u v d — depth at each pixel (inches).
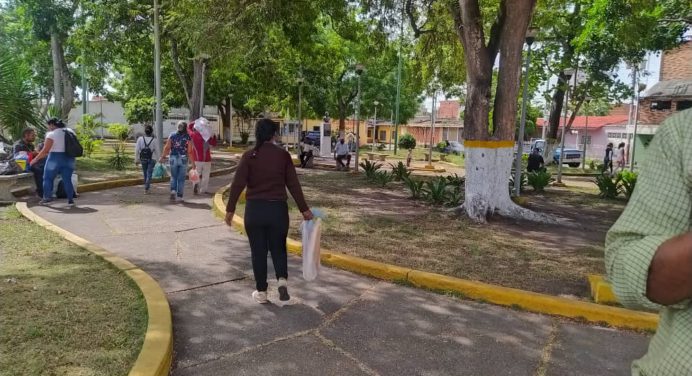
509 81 367.9
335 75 1350.9
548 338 169.9
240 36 529.7
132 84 1457.9
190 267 238.8
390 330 172.6
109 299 182.9
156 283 200.5
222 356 151.3
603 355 158.4
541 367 149.5
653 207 45.5
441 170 989.2
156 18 684.7
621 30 506.6
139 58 966.4
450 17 525.0
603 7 492.7
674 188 44.7
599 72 903.7
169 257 255.0
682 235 42.8
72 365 133.6
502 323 181.5
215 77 1178.0
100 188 492.1
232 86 1343.5
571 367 149.9
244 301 196.7
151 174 479.2
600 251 282.8
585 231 347.3
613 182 619.8
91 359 137.1
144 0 796.6
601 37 783.1
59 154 390.9
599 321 183.6
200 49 539.5
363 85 1539.1
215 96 1375.5
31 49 1095.6
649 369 49.7
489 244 292.7
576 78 938.7
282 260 193.8
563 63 872.9
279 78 1015.0
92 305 176.1
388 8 521.7
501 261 255.8
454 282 209.9
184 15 565.3
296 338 164.7
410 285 219.5
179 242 285.7
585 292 209.0
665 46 663.8
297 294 205.9
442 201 439.2
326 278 227.6
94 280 203.9
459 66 610.2
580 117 2201.0
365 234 308.5
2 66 509.4
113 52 858.1
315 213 201.2
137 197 446.9
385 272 227.1
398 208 413.1
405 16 547.5
